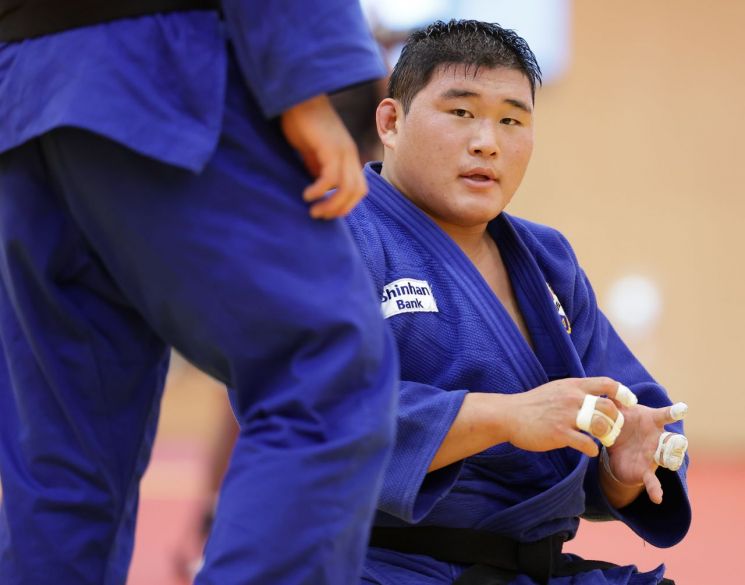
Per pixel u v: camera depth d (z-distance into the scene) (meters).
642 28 29.28
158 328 6.67
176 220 6.21
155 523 19.56
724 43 29.22
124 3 6.20
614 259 29.39
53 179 6.53
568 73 29.31
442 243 8.57
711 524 20.28
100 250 6.55
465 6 25.73
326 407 6.25
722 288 29.20
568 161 29.42
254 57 6.12
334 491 6.14
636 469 8.44
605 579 8.48
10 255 6.69
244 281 6.22
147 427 7.15
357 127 14.97
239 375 6.43
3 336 6.94
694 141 29.30
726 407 29.08
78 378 6.84
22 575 6.80
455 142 8.52
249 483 6.14
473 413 7.70
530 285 8.94
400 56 8.99
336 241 6.41
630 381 9.46
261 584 6.07
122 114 6.04
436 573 8.13
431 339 8.30
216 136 6.11
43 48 6.29
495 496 8.38
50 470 6.86
